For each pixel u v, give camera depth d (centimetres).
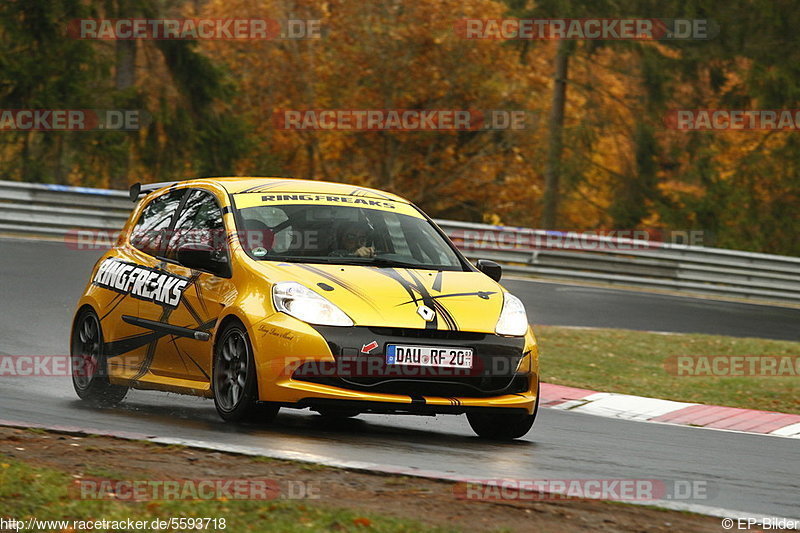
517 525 1770
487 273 3069
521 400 2705
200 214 3017
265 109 15075
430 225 3122
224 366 2700
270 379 2555
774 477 2539
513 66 13225
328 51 13850
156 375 2945
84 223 7450
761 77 13275
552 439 2930
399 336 2575
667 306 7388
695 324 6694
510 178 13712
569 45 13225
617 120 14112
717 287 8612
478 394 2655
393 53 12962
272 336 2562
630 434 3186
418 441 2692
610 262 8488
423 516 1794
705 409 3931
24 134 12812
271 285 2638
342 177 14025
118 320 3084
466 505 1883
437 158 13900
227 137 13050
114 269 3175
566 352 5038
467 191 13825
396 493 1939
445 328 2614
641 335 5681
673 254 8569
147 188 3466
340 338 2539
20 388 3278
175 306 2883
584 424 3359
